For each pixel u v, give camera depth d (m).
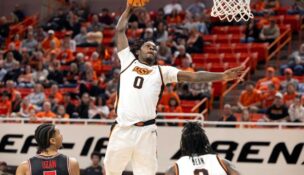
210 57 22.89
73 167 7.62
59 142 7.69
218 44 23.92
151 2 29.12
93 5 29.81
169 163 16.56
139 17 25.58
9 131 17.80
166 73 8.09
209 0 27.78
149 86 8.01
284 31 24.02
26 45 25.67
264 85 19.66
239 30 25.02
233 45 23.48
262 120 16.95
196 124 7.27
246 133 16.22
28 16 29.94
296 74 20.53
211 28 25.41
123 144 7.93
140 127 7.93
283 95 18.41
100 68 22.91
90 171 16.55
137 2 8.33
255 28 23.64
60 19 27.50
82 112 18.44
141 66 8.16
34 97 20.08
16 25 28.97
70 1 30.17
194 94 19.58
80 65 22.11
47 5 29.59
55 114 18.92
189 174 7.01
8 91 21.44
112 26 27.11
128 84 8.05
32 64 23.61
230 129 16.30
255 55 22.48
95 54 23.17
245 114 17.03
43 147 7.59
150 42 8.23
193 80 8.02
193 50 23.31
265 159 16.08
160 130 16.67
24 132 17.72
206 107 19.42
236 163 16.22
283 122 16.11
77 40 25.67
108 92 20.06
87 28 26.56
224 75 7.93
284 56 23.39
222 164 7.05
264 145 16.11
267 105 18.53
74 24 27.17
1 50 27.23
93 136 17.23
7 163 17.77
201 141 7.16
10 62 23.61
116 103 8.12
